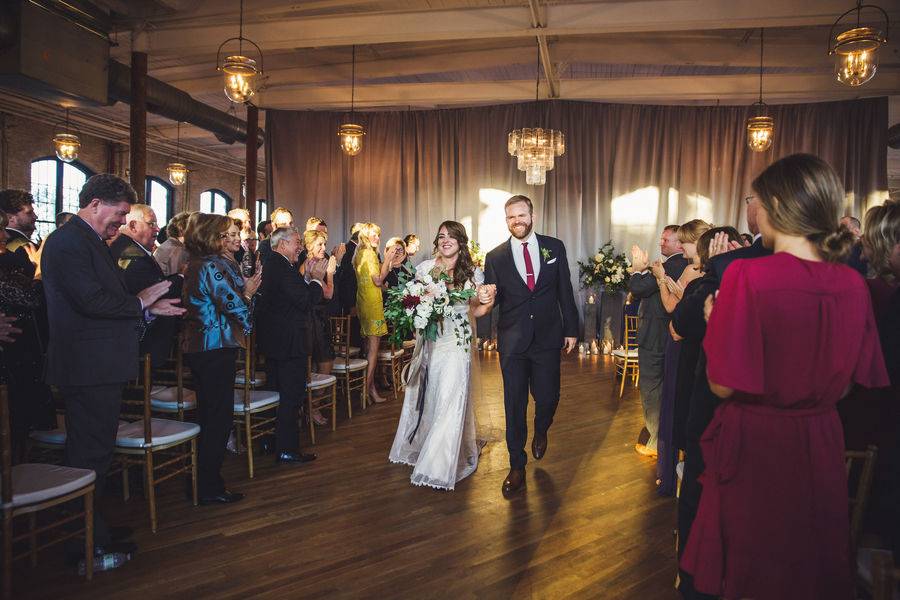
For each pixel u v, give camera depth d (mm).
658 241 9719
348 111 10273
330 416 5258
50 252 2467
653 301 4035
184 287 3189
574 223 9742
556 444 4488
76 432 2553
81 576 2518
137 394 3514
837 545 1423
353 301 6113
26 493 2238
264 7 6973
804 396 1400
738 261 1433
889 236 1855
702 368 1971
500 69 9281
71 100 6715
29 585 2443
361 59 9000
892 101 9484
